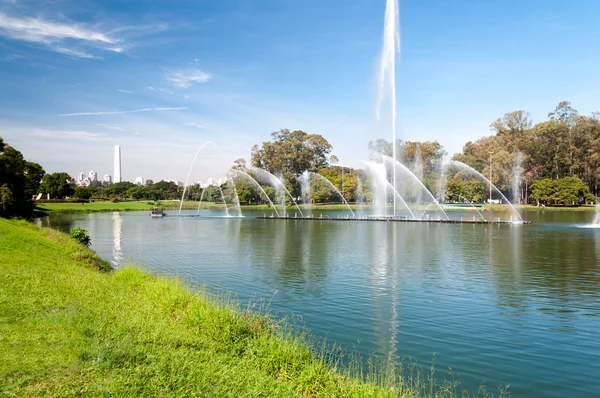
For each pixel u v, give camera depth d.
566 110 114.19
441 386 10.51
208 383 8.13
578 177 110.00
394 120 63.56
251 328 12.43
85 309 12.00
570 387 10.55
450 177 112.06
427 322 15.63
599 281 22.23
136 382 7.76
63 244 28.31
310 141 132.88
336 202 128.12
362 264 27.53
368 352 12.73
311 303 18.16
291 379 9.66
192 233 48.12
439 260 29.00
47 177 138.00
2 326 9.95
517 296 19.19
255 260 29.23
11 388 7.15
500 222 60.66
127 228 54.72
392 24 56.66
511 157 103.00
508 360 12.20
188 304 14.31
